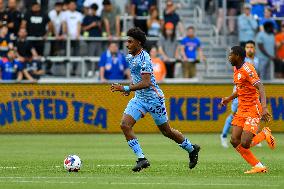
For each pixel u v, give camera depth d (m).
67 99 70.94
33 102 70.69
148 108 38.53
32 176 37.06
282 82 71.62
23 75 76.88
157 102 38.59
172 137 39.66
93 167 41.75
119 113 71.31
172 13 80.12
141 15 83.50
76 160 39.28
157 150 54.47
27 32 79.12
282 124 71.50
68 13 81.25
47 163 44.34
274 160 47.41
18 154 51.06
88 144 59.69
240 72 38.97
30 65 77.38
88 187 32.56
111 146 57.81
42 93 70.69
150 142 61.81
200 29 85.94
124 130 38.38
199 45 80.19
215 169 40.91
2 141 62.62
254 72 38.69
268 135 39.62
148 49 79.50
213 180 35.44
